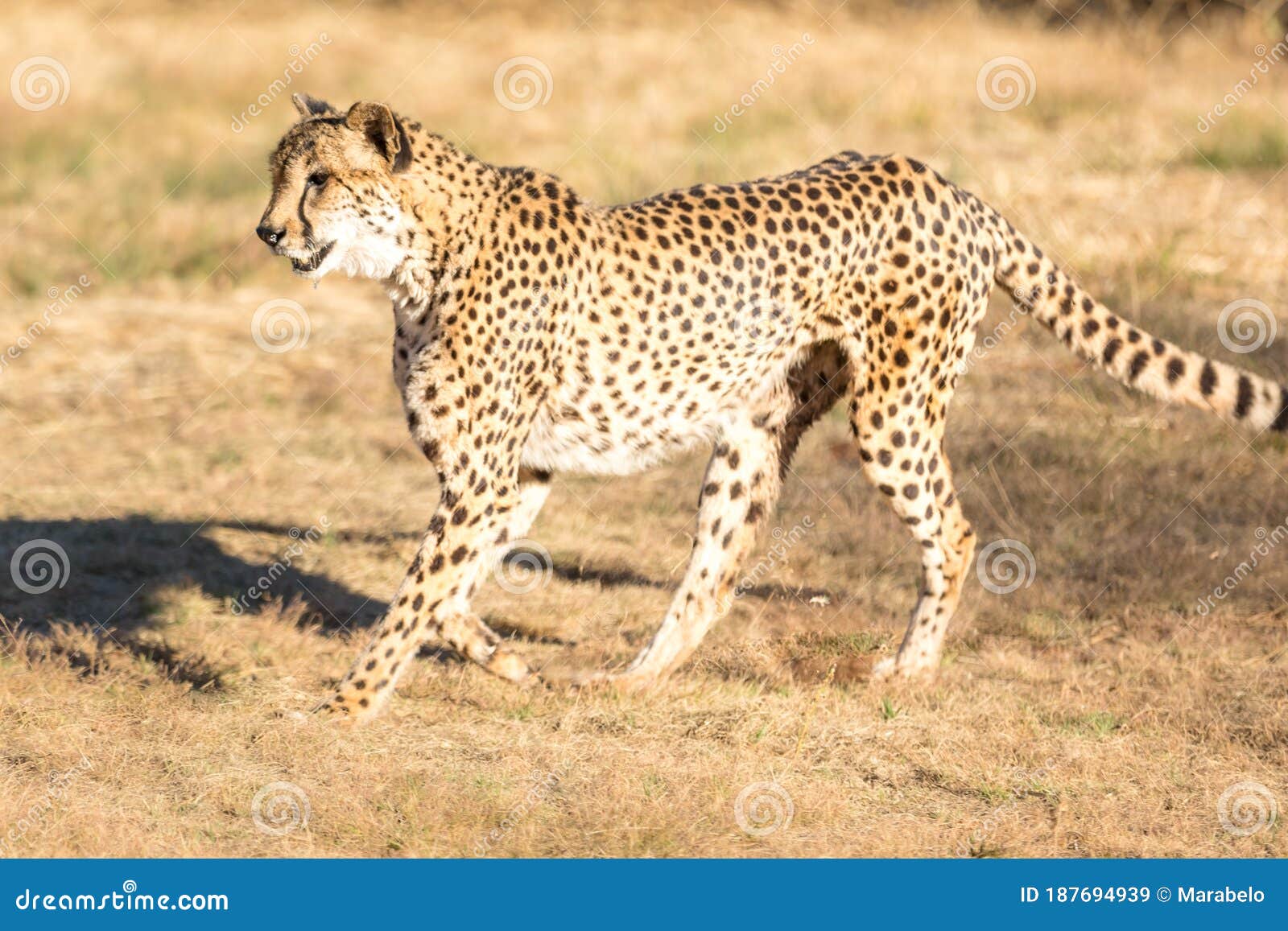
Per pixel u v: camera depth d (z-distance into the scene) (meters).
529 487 12.05
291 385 20.92
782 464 12.70
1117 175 27.84
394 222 10.88
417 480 17.62
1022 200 26.27
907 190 11.90
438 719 11.21
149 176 30.73
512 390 11.03
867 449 12.03
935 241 11.83
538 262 11.04
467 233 11.01
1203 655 12.50
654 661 12.17
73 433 18.88
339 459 18.22
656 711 11.39
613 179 28.02
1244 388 12.27
